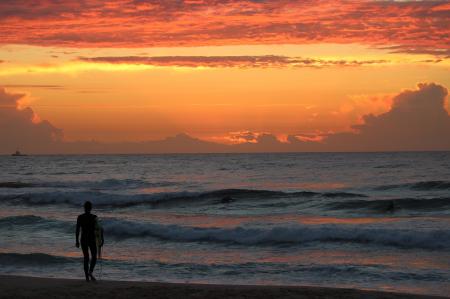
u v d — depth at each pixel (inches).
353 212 1561.3
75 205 1911.9
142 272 826.2
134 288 679.1
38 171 4463.6
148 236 1171.3
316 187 2463.1
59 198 2006.6
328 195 1904.5
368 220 1375.5
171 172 4094.5
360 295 642.2
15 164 6294.3
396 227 1195.3
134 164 5984.3
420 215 1461.6
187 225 1336.1
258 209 1697.8
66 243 1109.7
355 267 821.9
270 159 7091.5
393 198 1819.6
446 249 957.8
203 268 848.3
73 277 795.4
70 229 1274.6
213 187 2608.3
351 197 1884.8
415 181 2586.1
